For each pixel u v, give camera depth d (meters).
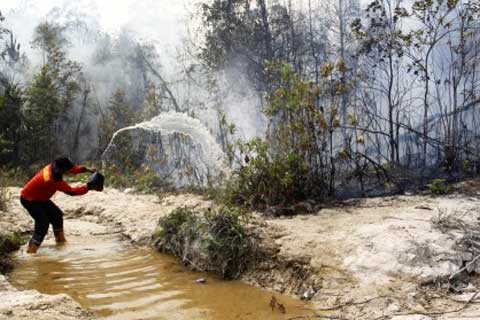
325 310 4.10
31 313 3.55
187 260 5.61
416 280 4.24
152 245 6.38
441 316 3.62
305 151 7.42
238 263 5.23
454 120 8.25
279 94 7.59
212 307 4.33
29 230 7.10
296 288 4.63
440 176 8.20
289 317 4.02
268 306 4.30
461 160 8.24
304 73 11.39
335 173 7.83
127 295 4.66
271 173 7.07
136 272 5.38
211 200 8.34
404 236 4.91
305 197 7.25
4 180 12.61
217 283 5.01
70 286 4.93
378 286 4.26
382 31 9.74
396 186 7.80
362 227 5.44
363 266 4.55
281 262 5.00
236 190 7.52
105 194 9.95
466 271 4.32
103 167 12.93
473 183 7.57
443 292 4.06
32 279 5.16
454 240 4.73
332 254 4.87
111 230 7.30
